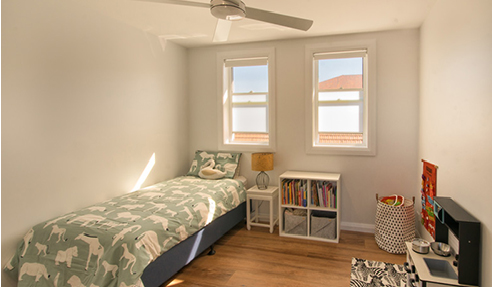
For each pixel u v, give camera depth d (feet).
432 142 9.45
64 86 8.70
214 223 10.43
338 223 11.39
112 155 10.45
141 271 6.62
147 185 12.21
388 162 12.23
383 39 12.01
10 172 7.39
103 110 10.05
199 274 9.11
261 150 13.85
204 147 14.76
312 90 12.98
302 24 7.09
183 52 14.48
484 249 5.61
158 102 12.80
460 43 6.98
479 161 5.85
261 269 9.39
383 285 8.41
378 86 12.17
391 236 10.44
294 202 12.17
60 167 8.62
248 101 14.35
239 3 6.10
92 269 6.76
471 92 6.29
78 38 9.11
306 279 8.77
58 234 7.33
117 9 9.61
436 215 7.26
